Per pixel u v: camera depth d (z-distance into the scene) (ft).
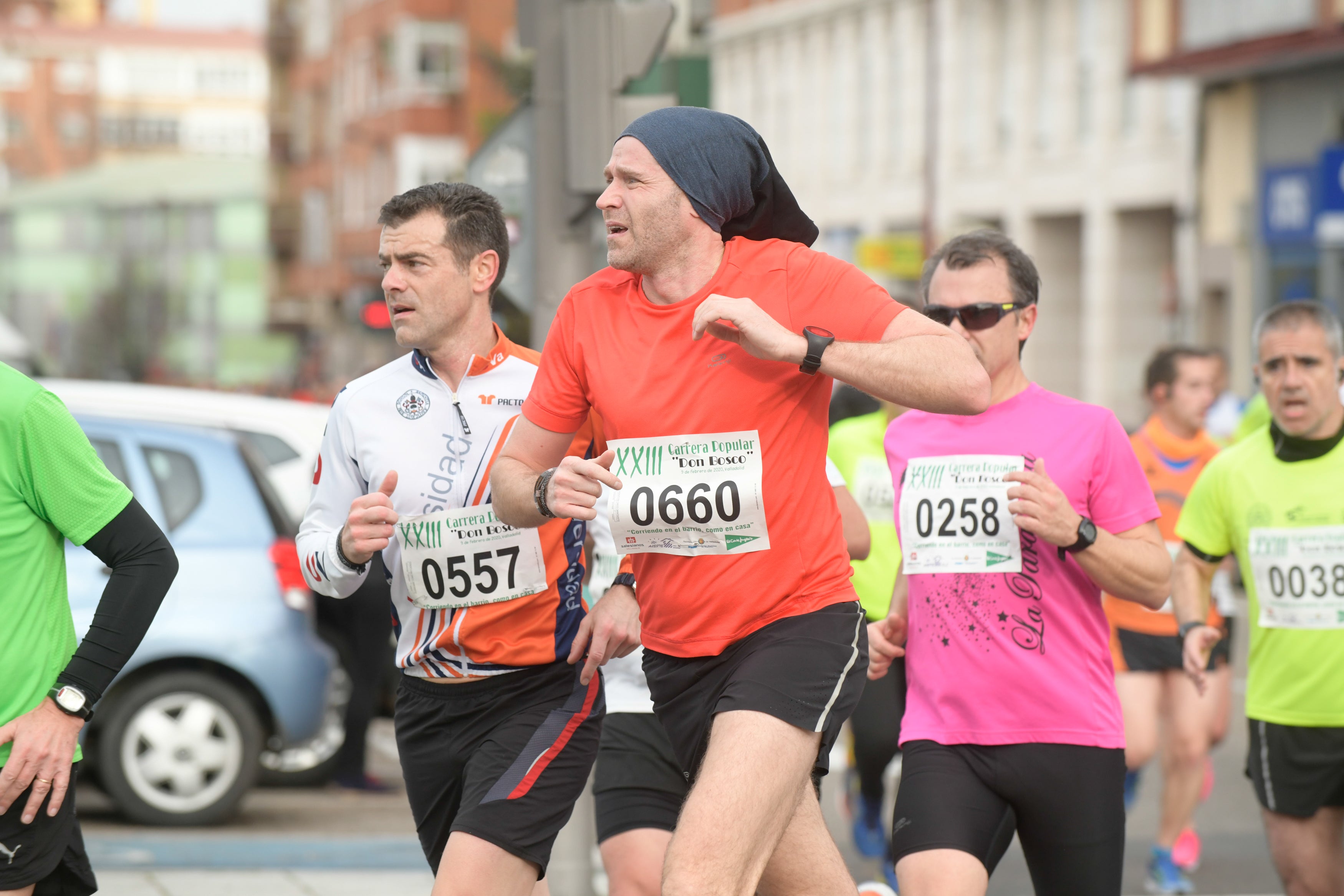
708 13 280.51
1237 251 348.59
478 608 53.31
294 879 82.79
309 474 134.72
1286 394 64.44
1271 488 65.10
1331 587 63.41
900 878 53.72
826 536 46.06
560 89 75.15
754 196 45.96
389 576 55.11
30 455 46.01
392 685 129.49
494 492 48.06
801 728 44.29
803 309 44.80
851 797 96.99
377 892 80.43
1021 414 57.06
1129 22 394.11
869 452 83.35
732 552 45.27
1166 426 99.19
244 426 133.80
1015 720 54.49
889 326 44.50
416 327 53.62
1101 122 402.31
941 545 56.13
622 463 45.85
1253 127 346.95
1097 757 54.49
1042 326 429.79
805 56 532.73
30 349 245.04
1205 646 67.72
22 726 45.42
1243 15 340.18
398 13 588.91
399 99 590.14
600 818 62.34
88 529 46.70
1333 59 323.57
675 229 44.86
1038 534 53.67
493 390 54.03
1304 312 64.95
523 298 77.36
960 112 458.50
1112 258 403.13
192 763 98.78
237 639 98.63
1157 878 87.81
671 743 50.01
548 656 53.67
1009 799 54.95
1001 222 441.68
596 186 74.18
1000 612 55.06
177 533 99.86
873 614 82.48
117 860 87.04
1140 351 404.98
